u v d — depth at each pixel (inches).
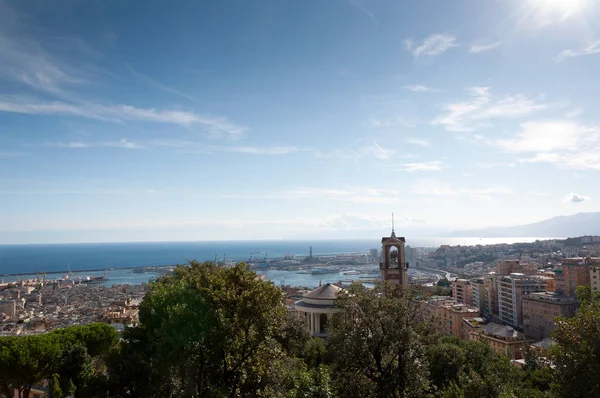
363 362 2003.0
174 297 2180.1
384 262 4232.3
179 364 1995.6
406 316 2020.2
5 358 2492.6
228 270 2224.4
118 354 2436.0
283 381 2110.0
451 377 2874.0
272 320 2110.0
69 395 2586.1
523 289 7593.5
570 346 1401.3
